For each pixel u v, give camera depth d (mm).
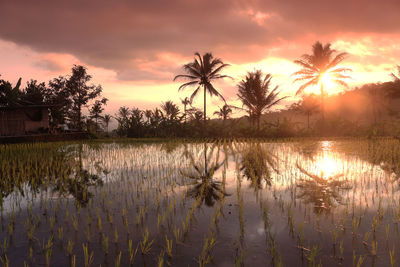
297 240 3682
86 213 4844
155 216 4656
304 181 7137
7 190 6457
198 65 28938
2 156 11680
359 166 9094
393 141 16859
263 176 7785
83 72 38812
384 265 3037
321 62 29641
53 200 5652
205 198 5723
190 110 35281
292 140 21016
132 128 27750
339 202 5324
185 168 9195
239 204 5082
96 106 39344
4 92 23172
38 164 9781
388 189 6223
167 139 24031
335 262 3123
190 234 3920
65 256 3340
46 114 23891
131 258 3195
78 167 9352
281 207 5051
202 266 3068
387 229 3762
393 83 36500
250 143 18172
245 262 3143
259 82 28359
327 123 27812
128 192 6211
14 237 3898
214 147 16078
